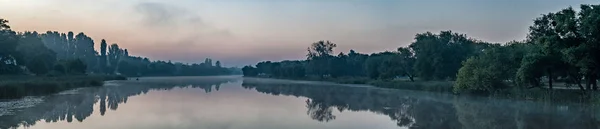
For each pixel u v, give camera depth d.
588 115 28.25
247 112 29.88
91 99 43.19
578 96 36.91
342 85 89.88
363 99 46.28
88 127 22.69
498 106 35.94
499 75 45.75
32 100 40.25
